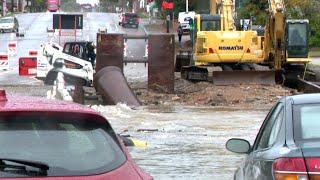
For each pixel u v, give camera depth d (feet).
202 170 93.50
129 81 257.14
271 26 246.88
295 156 39.88
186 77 249.75
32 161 34.24
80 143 36.86
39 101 39.19
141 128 139.13
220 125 144.97
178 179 87.30
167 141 121.08
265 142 49.52
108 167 35.76
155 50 219.00
